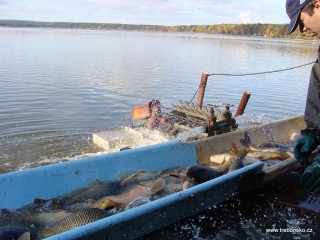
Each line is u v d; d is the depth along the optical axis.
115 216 1.63
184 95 8.19
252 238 1.85
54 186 2.28
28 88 8.00
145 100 7.50
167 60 16.19
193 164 3.01
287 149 3.42
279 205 2.20
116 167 2.55
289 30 1.36
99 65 13.06
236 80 10.70
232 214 2.07
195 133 4.21
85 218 1.88
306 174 1.51
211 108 4.35
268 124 3.83
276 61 16.81
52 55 16.11
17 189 2.15
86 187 2.37
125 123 5.81
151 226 1.80
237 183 2.20
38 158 4.34
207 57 18.42
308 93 1.60
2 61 12.80
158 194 2.31
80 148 4.71
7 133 5.11
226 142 3.33
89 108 6.59
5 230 1.74
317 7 1.27
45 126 5.45
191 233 1.85
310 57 19.22
